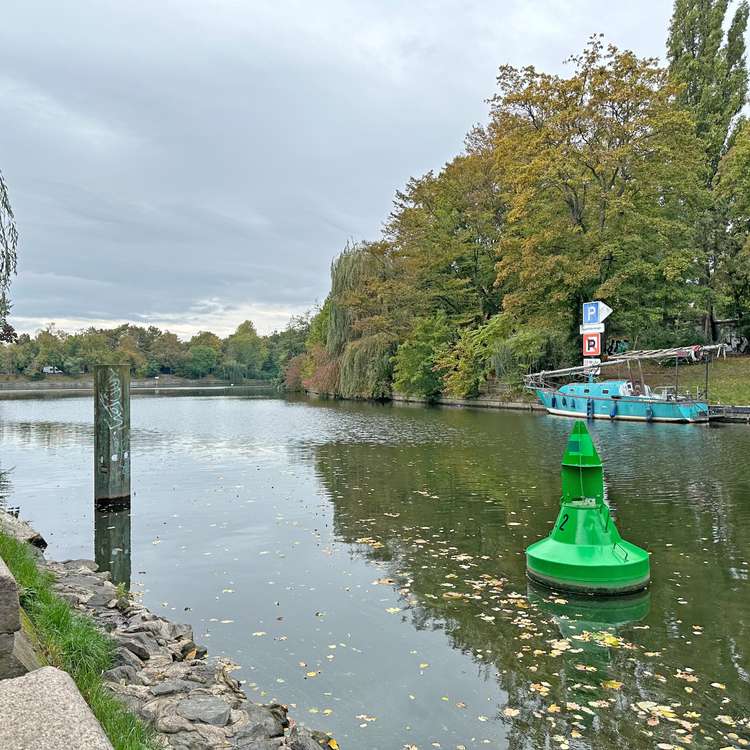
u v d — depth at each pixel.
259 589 7.33
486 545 9.05
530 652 5.66
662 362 37.25
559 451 18.56
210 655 5.62
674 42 44.03
